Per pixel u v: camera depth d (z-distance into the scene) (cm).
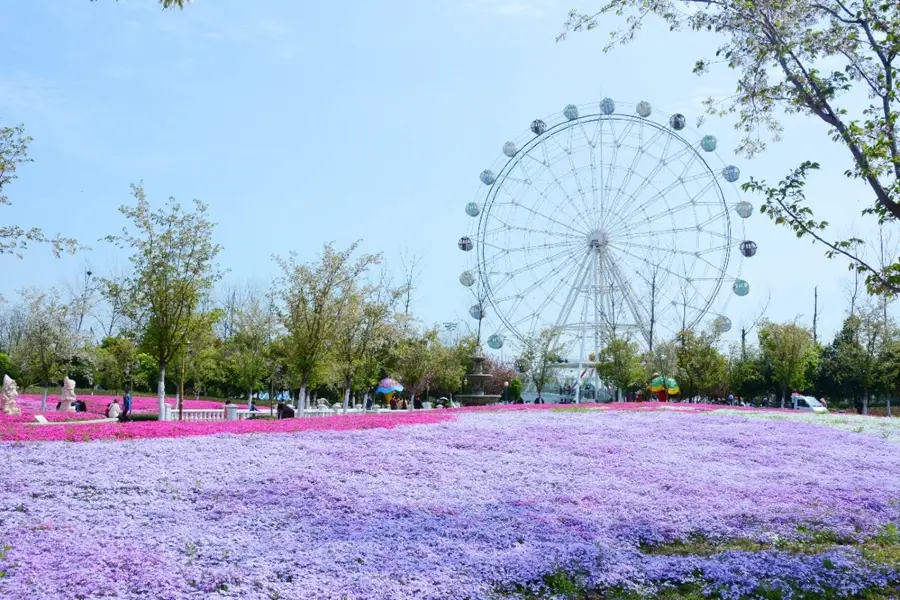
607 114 5869
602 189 5859
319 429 2455
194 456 1817
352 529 1275
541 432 2509
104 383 6988
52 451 1798
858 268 1228
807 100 1241
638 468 1919
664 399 6334
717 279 5622
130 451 1839
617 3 1289
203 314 3712
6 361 6300
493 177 6244
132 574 991
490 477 1767
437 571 1069
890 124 1166
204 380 6731
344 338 4422
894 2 1184
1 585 922
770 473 1916
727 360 7150
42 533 1156
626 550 1238
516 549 1195
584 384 7694
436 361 6066
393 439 2233
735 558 1187
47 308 5256
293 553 1127
